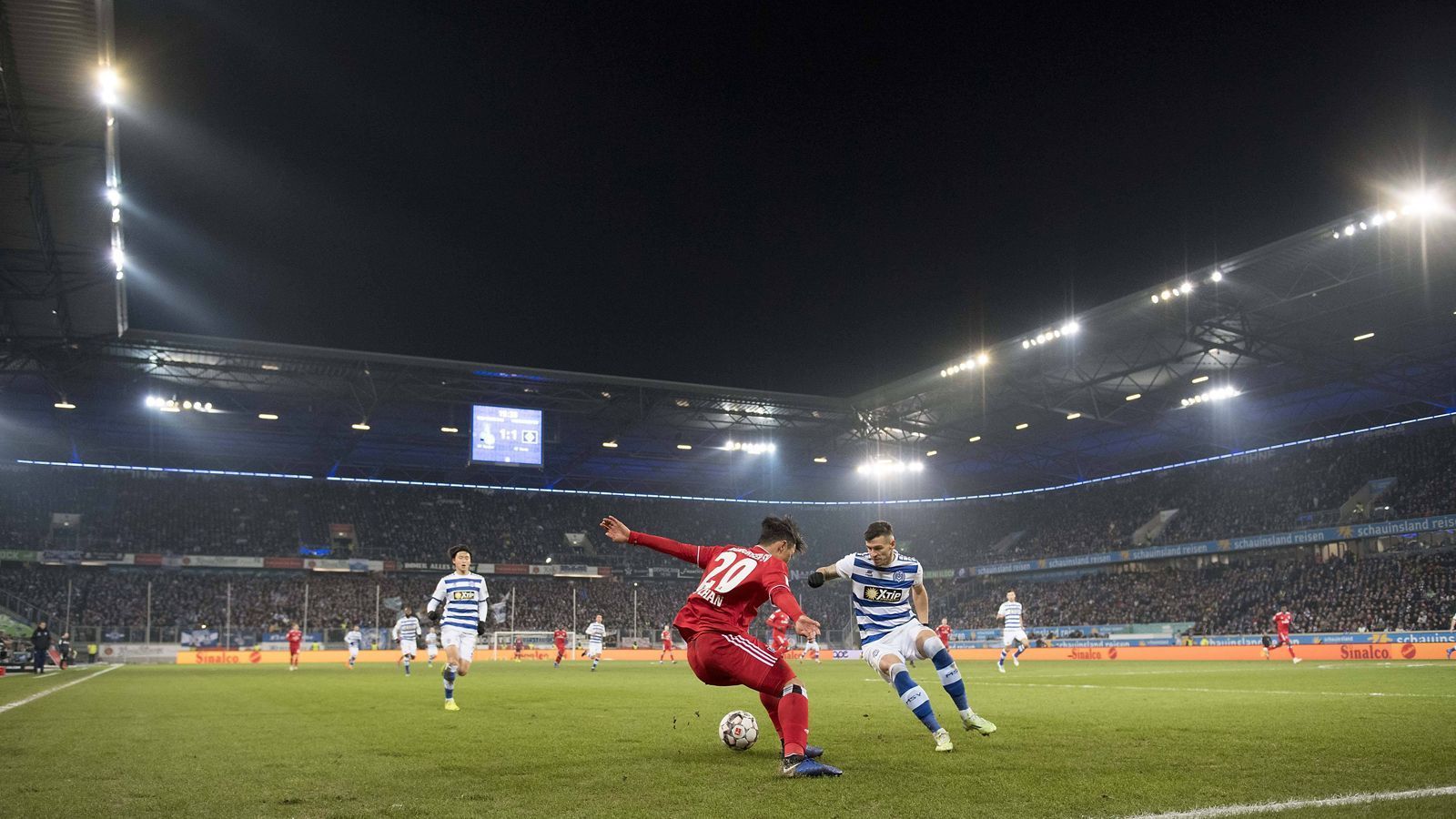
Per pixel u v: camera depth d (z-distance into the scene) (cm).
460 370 5012
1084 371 4988
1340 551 5266
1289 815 543
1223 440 6025
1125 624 5516
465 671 1462
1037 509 7188
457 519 6875
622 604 6788
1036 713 1230
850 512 7825
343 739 995
